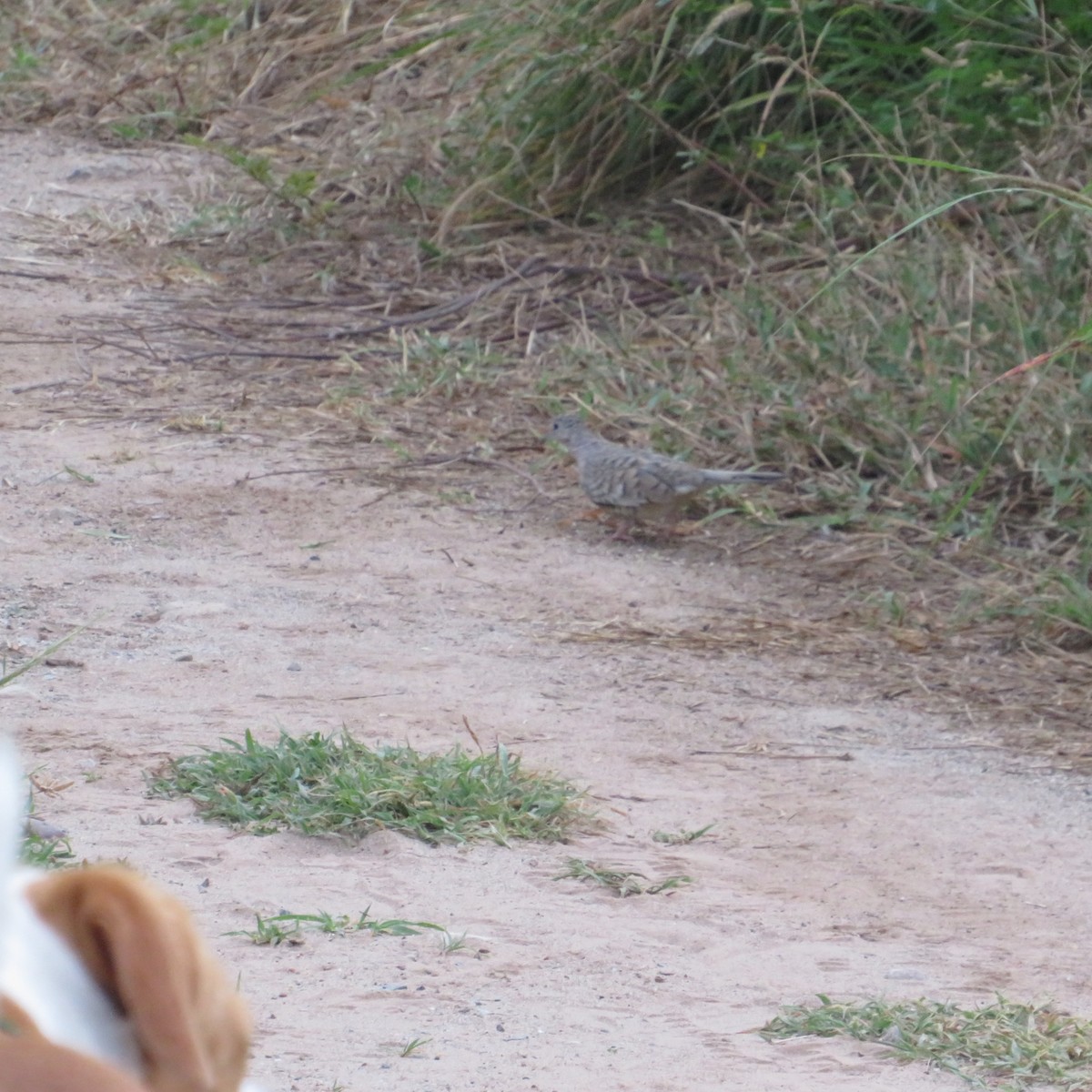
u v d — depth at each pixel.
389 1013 8.10
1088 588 16.12
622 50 26.03
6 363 21.47
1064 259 19.58
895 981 8.95
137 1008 3.11
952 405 18.44
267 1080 7.21
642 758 12.19
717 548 17.25
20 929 3.17
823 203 22.38
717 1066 7.78
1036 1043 8.15
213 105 31.56
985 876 10.54
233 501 17.47
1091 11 23.23
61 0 35.75
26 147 30.12
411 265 25.70
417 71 30.98
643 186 27.00
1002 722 13.41
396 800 10.63
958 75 22.80
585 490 17.31
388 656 13.82
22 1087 2.77
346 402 20.61
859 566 16.77
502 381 21.56
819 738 12.84
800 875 10.39
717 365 20.84
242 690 12.82
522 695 13.21
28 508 16.84
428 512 17.58
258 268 25.81
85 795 10.53
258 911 9.18
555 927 9.31
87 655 13.31
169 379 21.19
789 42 25.22
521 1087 7.36
